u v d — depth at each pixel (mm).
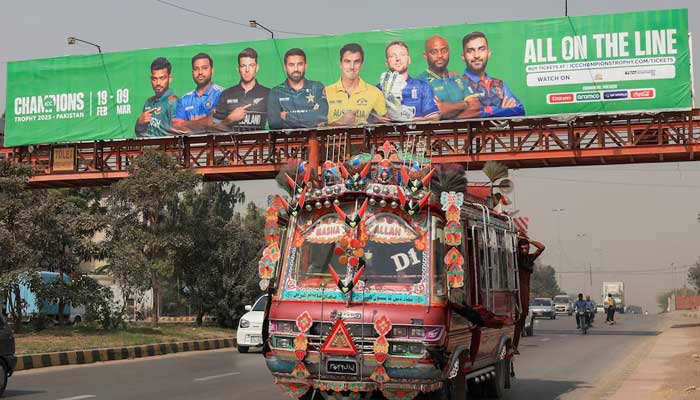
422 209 10617
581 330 39094
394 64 36000
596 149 35125
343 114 36375
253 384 15852
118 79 39844
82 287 25781
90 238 26453
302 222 11055
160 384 15688
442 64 35500
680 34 33219
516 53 34719
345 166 11328
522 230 15328
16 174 25984
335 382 10164
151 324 34188
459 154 36156
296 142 39094
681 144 34125
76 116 40438
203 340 26750
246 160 39406
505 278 13492
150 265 30609
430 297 10172
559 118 34875
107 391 14445
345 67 36562
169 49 39094
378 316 10094
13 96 41438
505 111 34656
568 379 17516
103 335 24922
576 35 34188
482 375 12586
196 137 39812
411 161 11578
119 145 40969
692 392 13930
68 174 41094
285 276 10805
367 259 10531
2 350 13445
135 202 31031
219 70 38250
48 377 16812
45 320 26688
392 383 9984
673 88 33219
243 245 34750
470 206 11750
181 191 31625
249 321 25203
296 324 10406
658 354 23844
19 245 24078
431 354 9914
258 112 37531
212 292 33875
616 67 33781
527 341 32156
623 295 102750
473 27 35219
